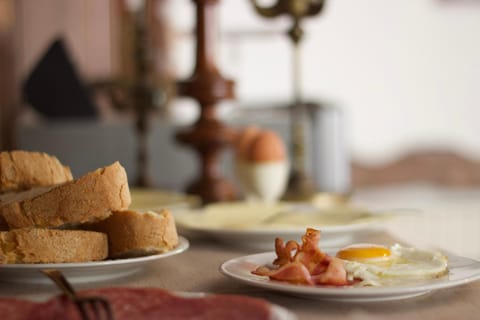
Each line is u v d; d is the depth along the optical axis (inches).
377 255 23.2
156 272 27.3
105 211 26.5
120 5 104.5
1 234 24.7
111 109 96.7
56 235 25.1
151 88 60.2
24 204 25.9
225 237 33.4
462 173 140.3
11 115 97.2
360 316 20.1
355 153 135.5
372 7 134.6
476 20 140.2
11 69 98.2
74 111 83.0
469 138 141.5
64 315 17.4
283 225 34.4
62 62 81.7
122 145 80.3
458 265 24.2
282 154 48.9
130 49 104.8
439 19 138.4
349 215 38.3
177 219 36.9
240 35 126.6
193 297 18.1
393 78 136.9
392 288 20.3
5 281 25.5
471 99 141.5
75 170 80.0
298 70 54.9
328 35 133.0
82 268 24.3
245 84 128.0
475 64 140.8
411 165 137.9
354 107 135.2
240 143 49.0
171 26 117.0
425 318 19.8
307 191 53.1
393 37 136.3
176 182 80.7
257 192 48.7
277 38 128.7
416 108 138.5
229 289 23.8
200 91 50.5
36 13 101.1
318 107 81.4
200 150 51.4
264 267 23.6
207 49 51.1
